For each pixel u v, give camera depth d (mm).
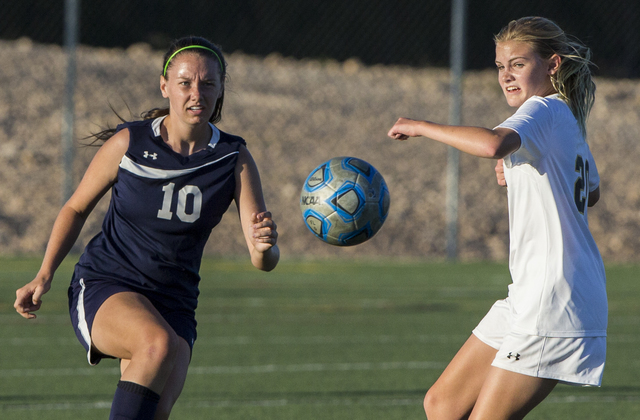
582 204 12453
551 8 76750
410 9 82125
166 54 13242
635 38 79812
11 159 56281
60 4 77750
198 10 76500
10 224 50031
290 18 79188
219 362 25031
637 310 37000
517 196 12344
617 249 55750
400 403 19953
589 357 12039
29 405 19312
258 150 62000
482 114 74062
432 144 65812
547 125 12062
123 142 13398
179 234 13289
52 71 68562
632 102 79875
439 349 27578
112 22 77250
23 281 39562
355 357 26062
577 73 12719
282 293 39375
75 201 13547
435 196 58875
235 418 18312
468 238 55031
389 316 34250
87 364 24500
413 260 51594
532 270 12195
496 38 13156
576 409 19641
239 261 48750
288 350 27125
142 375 11828
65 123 45344
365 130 67625
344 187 14406
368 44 82000
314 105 70938
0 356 25484
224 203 13492
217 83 13141
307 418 18406
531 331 11930
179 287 13523
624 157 68062
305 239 53062
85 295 13156
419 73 81750
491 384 12133
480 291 41062
